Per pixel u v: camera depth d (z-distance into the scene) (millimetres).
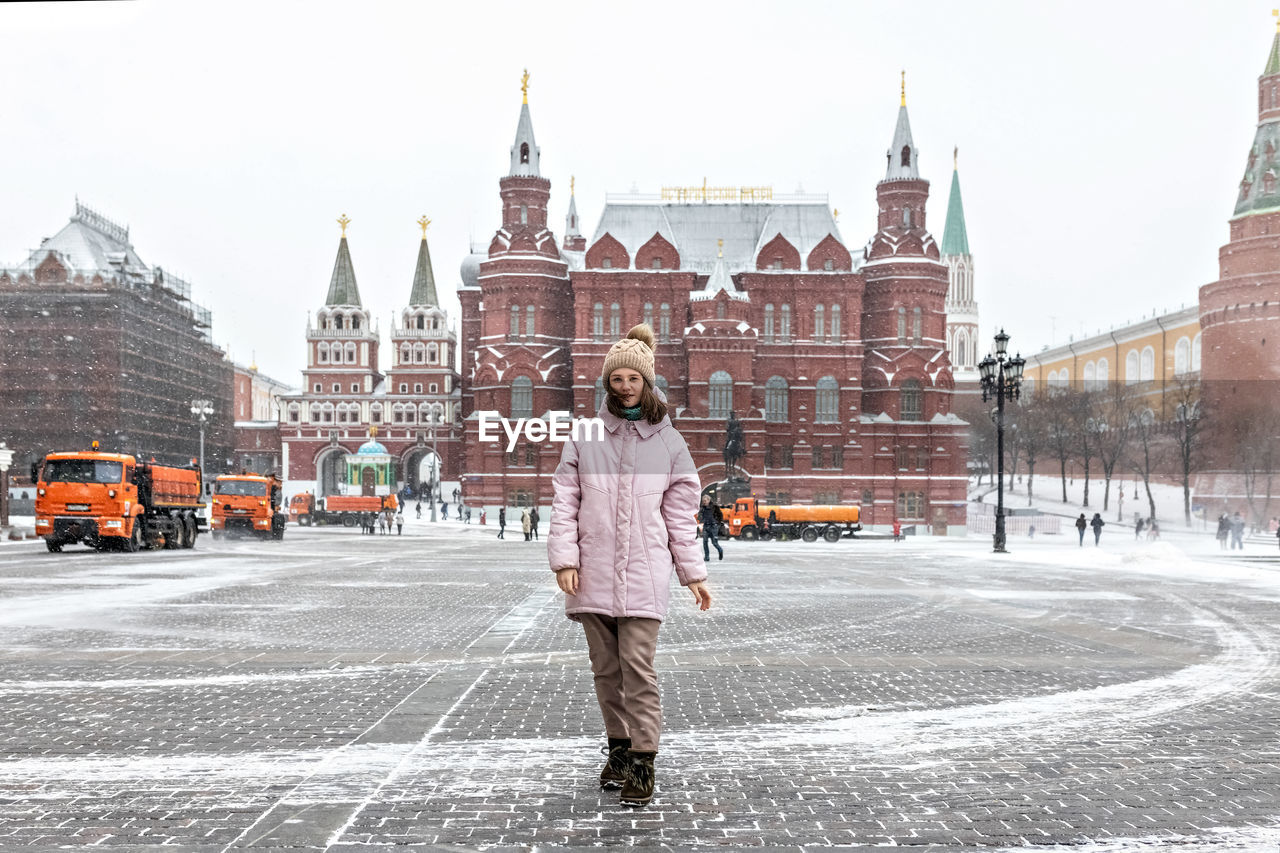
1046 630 13250
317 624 13609
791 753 6523
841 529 53812
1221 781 5859
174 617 14188
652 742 5363
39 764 6137
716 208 89438
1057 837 4832
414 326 107875
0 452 47156
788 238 87125
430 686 8859
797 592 19672
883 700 8328
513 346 81750
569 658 10570
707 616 15117
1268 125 51125
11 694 8414
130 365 80625
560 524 5602
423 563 29125
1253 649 11406
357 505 75438
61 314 78875
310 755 6371
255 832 4832
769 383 83625
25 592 17797
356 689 8703
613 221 84938
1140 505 41531
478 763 6188
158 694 8438
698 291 82250
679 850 4613
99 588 18781
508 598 17891
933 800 5449
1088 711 7895
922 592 19688
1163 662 10422
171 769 6027
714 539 32406
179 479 36469
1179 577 24375
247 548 38156
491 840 4734
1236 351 56375
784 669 9961
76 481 31438
